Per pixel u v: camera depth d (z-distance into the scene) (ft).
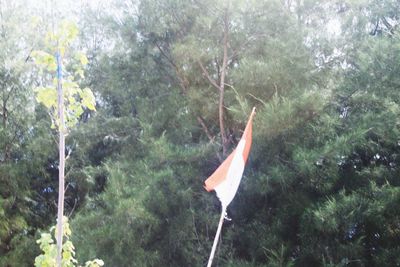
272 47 34.58
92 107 15.15
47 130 47.09
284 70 33.12
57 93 14.75
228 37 37.04
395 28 38.29
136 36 40.63
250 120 20.47
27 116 48.21
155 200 32.83
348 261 30.19
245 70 32.96
